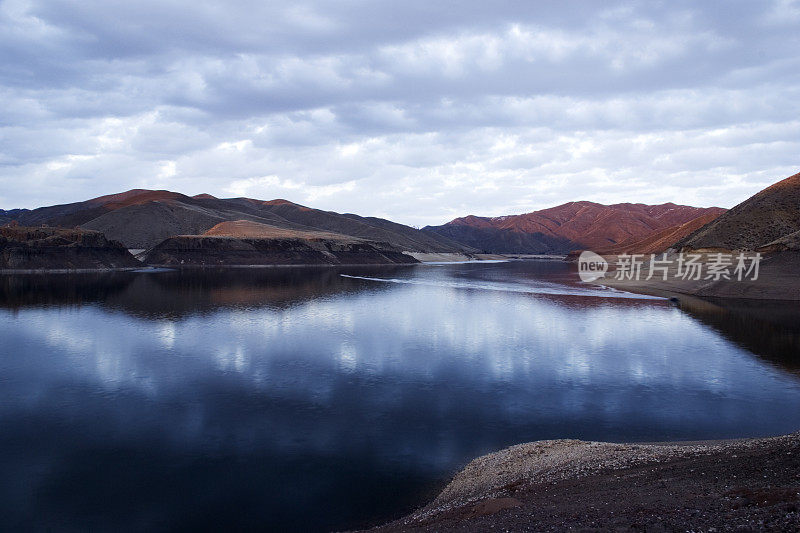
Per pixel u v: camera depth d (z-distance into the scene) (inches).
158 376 1071.6
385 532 431.2
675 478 446.3
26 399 915.4
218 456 666.8
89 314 1966.0
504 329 1657.2
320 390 968.3
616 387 975.6
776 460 434.0
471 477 579.8
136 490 576.4
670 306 2233.0
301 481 592.4
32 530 497.7
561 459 587.8
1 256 4232.3
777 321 1770.4
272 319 1872.5
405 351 1315.2
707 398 898.7
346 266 6801.2
